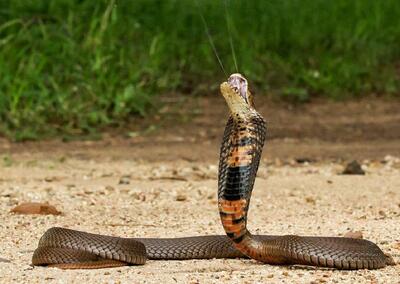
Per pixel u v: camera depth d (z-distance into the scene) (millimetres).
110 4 24500
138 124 23578
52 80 23578
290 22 28438
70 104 23234
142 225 13273
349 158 20938
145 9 27047
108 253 10383
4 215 13844
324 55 27547
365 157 21094
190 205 15102
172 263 10695
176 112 24391
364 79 27203
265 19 28188
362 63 27688
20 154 20859
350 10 29500
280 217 14047
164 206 14961
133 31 26031
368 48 28234
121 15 25938
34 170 18922
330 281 9609
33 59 23844
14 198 15477
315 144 22609
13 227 12906
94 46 24500
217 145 22250
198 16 27219
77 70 24062
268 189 16688
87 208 14656
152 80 25141
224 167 9633
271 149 21906
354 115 25172
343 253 10094
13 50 24250
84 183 17375
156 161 20344
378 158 20938
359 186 16969
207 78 26062
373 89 26859
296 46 27844
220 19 27344
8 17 25250
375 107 25781
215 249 11047
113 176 18266
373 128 24156
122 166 19594
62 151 21250
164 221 13602
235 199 9688
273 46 27656
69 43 24438
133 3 26891
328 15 29031
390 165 19938
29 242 11922
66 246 10391
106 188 16625
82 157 20641
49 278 9758
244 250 10164
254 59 26891
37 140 22109
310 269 10164
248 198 9734
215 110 24703
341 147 22250
